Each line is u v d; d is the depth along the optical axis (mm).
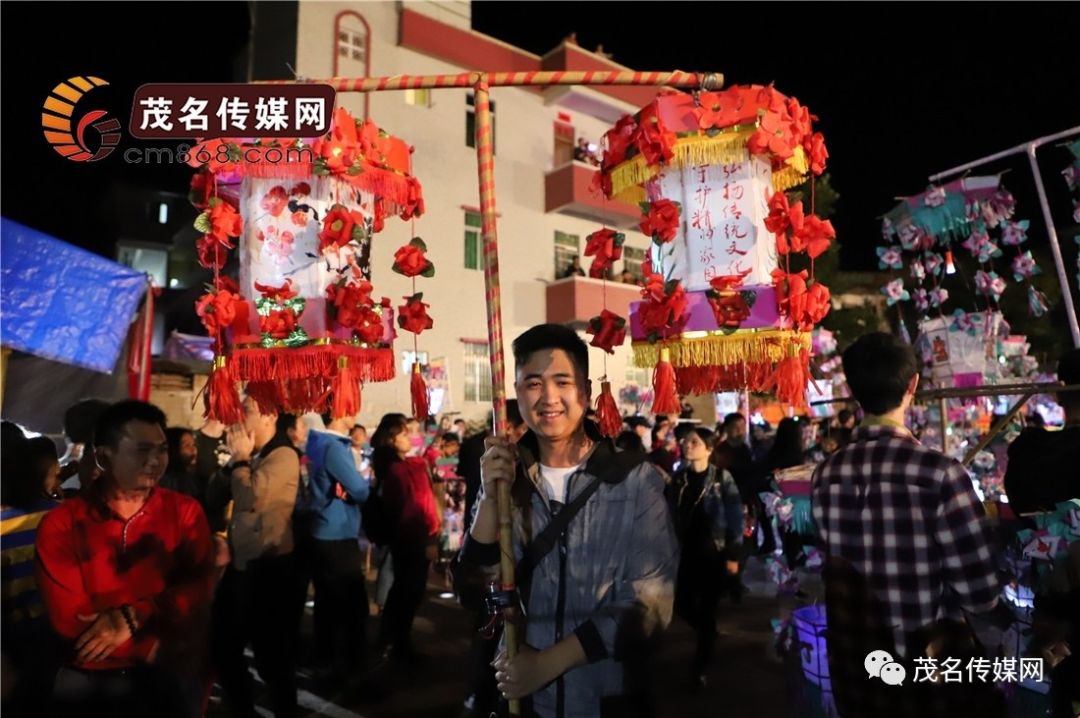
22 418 5188
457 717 3875
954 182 5078
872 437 2064
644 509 1842
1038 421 4934
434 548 4918
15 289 3973
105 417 2324
